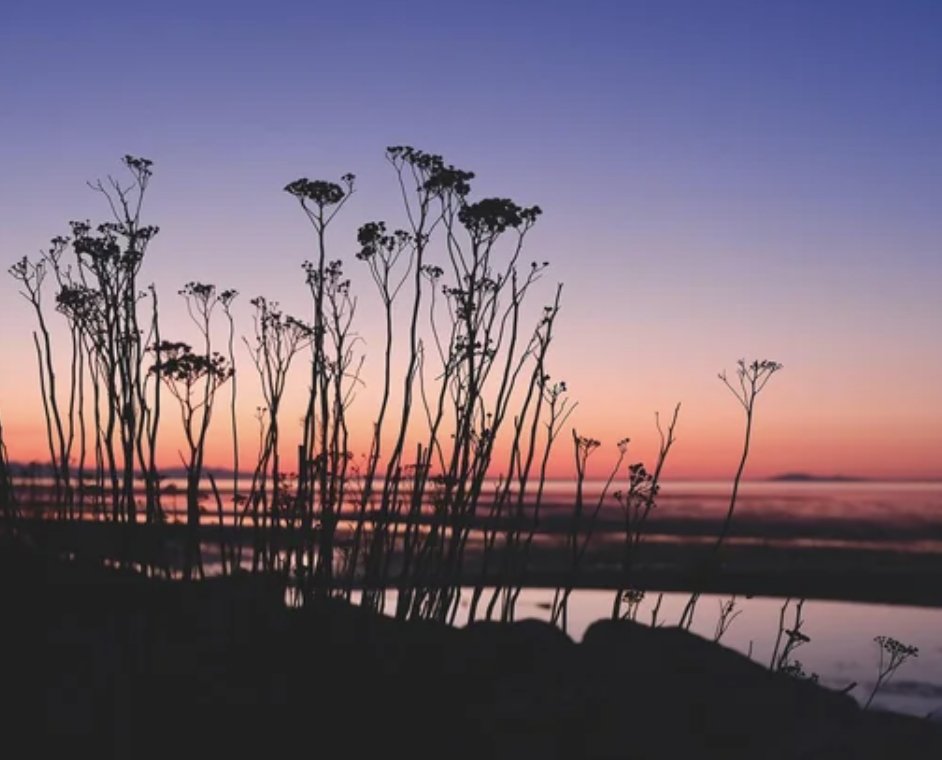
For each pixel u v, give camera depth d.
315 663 9.78
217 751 8.28
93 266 10.20
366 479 11.06
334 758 8.55
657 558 53.38
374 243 10.70
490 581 25.89
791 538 67.94
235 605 10.82
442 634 10.87
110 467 10.27
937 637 29.83
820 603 37.91
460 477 10.84
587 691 10.65
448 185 10.57
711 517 87.19
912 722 12.81
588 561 51.50
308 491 10.93
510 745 9.37
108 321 10.23
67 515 11.55
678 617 30.19
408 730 9.16
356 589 15.39
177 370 10.70
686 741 10.29
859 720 12.64
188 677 9.30
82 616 10.07
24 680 8.95
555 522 74.56
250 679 9.41
